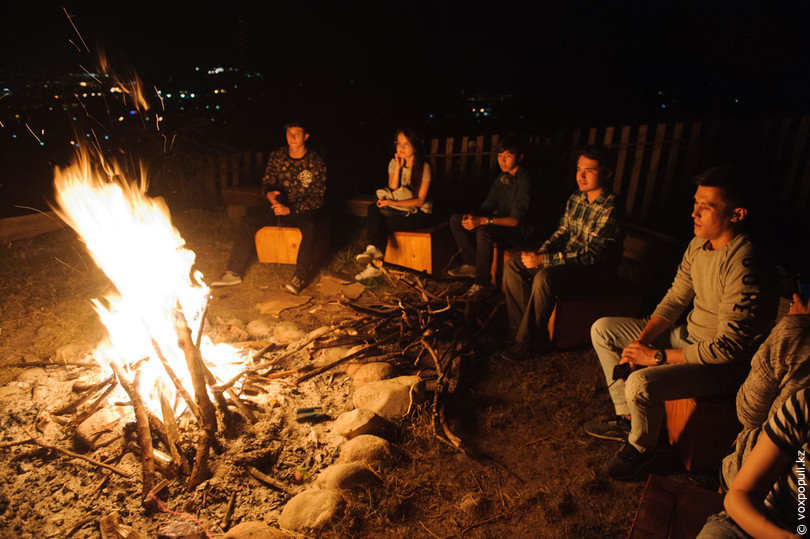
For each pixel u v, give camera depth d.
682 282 3.10
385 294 5.24
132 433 3.11
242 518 2.68
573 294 4.10
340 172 7.79
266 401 3.53
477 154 7.09
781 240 5.25
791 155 5.75
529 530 2.63
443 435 3.25
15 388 3.60
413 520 2.68
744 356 2.65
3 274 5.20
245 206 7.01
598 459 3.08
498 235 5.15
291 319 4.81
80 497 2.77
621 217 4.00
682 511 2.07
